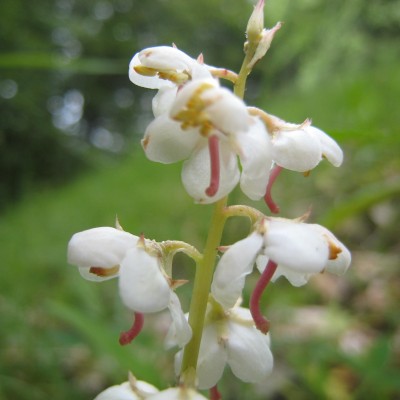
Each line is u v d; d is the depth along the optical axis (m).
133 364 0.07
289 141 0.05
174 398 0.05
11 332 0.11
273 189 0.18
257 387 0.10
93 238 0.05
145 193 0.22
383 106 0.21
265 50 0.05
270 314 0.11
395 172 0.17
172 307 0.05
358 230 0.15
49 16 0.52
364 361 0.08
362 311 0.12
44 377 0.10
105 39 0.67
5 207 0.38
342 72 0.28
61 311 0.08
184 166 0.05
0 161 0.42
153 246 0.05
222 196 0.05
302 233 0.05
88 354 0.11
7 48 0.46
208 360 0.05
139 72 0.05
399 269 0.13
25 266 0.17
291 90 0.32
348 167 0.18
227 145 0.05
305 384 0.10
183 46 0.63
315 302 0.13
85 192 0.30
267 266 0.05
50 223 0.23
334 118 0.22
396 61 0.27
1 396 0.09
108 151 0.56
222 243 0.11
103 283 0.14
